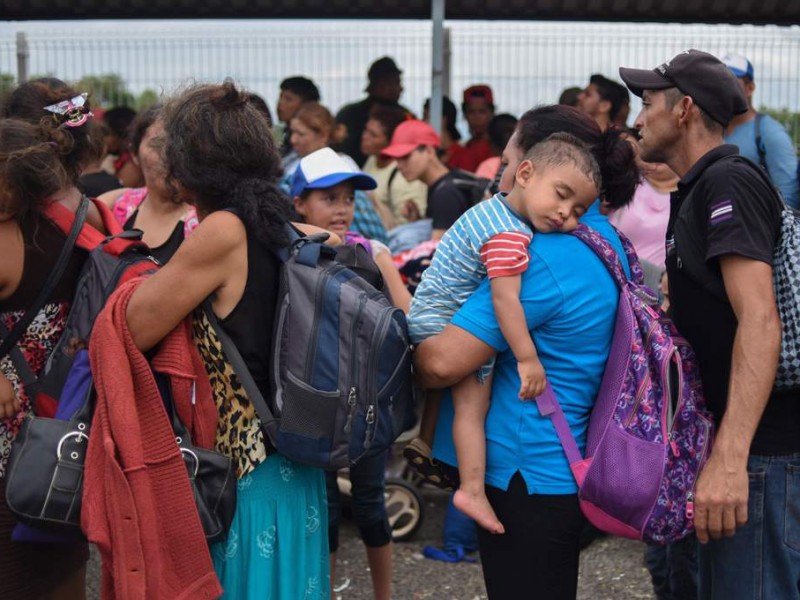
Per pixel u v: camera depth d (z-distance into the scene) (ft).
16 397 9.27
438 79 23.50
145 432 8.02
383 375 8.12
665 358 8.41
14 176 8.94
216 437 8.36
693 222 8.82
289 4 25.68
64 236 9.45
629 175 9.28
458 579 15.02
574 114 9.27
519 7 25.50
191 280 8.00
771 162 17.85
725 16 25.66
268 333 8.29
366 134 22.38
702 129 9.11
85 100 9.78
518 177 8.66
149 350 8.34
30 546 9.43
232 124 8.27
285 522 8.49
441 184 18.30
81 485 8.15
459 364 8.52
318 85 26.30
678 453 8.36
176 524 7.93
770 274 8.37
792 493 8.82
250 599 8.34
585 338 8.61
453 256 8.91
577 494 8.57
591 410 8.80
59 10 25.84
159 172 12.15
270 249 8.27
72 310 9.13
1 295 9.27
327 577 9.07
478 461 8.67
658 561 12.09
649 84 9.21
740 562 8.91
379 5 25.76
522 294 8.46
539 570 8.59
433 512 17.88
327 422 8.00
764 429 8.82
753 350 8.23
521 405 8.64
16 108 9.70
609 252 8.72
